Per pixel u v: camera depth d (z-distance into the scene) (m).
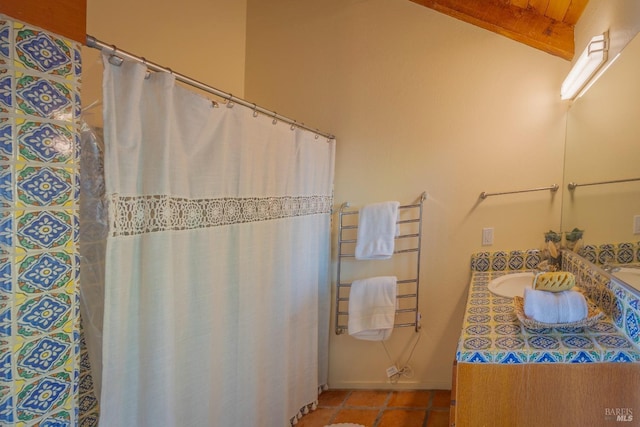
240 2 2.90
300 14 2.82
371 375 2.78
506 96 2.50
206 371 1.53
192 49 2.54
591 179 1.93
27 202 0.84
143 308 1.23
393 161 2.70
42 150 0.87
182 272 1.41
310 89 2.81
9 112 0.82
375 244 2.55
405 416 2.42
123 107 1.14
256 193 1.87
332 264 2.81
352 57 2.74
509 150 2.51
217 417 1.65
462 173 2.59
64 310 0.91
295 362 2.34
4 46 0.81
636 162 1.38
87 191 1.08
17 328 0.83
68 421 0.92
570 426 1.23
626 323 1.35
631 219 1.40
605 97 1.77
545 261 2.31
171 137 1.31
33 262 0.85
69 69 0.92
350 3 2.73
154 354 1.24
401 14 2.66
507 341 1.34
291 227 2.22
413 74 2.65
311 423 2.37
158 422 1.24
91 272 1.09
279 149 2.07
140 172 1.22
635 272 1.34
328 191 2.69
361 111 2.74
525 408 1.25
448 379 2.69
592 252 1.86
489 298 1.91
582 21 2.13
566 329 1.43
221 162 1.59
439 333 2.68
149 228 1.24
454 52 2.58
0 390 0.81
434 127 2.63
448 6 2.52
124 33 2.11
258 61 2.90
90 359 1.11
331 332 2.82
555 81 2.41
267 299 2.00
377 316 2.56
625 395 1.20
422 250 2.67
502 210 2.53
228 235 1.67
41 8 0.86
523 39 2.41
